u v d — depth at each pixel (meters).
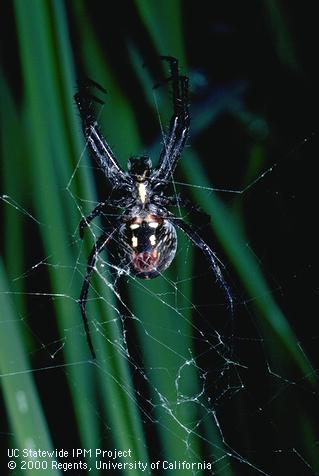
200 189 0.27
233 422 0.26
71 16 0.27
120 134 0.27
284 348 0.27
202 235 0.27
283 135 0.28
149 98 0.27
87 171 0.26
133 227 0.26
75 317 0.26
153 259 0.26
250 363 0.27
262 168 0.27
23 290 0.27
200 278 0.27
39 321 0.27
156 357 0.26
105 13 0.27
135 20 0.27
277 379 0.27
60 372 0.26
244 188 0.27
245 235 0.27
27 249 0.27
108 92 0.27
